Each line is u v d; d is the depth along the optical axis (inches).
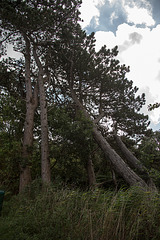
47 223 156.4
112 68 576.4
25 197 254.7
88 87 575.8
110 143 562.3
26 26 398.6
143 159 331.6
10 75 523.5
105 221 140.0
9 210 225.9
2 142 392.2
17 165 380.5
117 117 591.5
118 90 586.9
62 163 386.9
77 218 158.6
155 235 130.6
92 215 153.9
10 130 422.0
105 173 534.6
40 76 458.9
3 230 150.8
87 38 530.9
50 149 385.4
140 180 323.6
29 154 375.9
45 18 398.9
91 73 529.0
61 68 561.6
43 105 416.5
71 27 468.8
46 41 468.8
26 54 485.4
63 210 167.0
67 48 508.7
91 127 391.9
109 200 177.6
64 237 140.0
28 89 450.3
